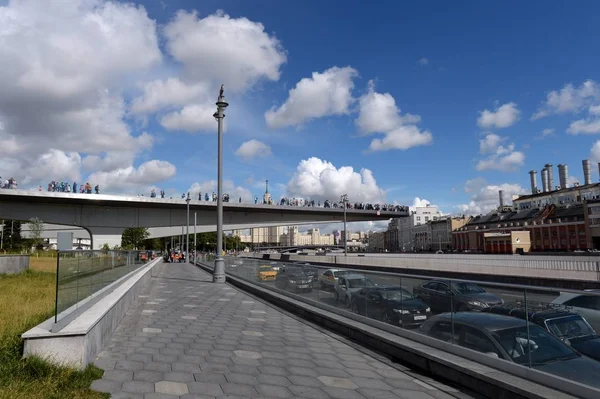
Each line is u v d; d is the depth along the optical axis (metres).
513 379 5.80
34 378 5.48
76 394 5.32
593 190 121.19
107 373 6.59
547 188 151.75
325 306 12.20
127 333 9.78
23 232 75.25
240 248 188.75
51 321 6.71
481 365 6.49
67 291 6.69
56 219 60.31
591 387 5.00
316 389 6.29
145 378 6.44
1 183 55.44
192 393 5.88
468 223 152.88
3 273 21.69
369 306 10.00
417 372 7.25
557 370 5.43
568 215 108.06
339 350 8.75
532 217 122.56
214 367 7.24
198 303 15.56
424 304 8.04
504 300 6.45
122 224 63.59
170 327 10.73
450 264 32.06
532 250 115.00
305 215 73.19
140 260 24.98
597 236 98.06
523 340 5.99
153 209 65.25
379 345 8.73
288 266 15.66
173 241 127.31
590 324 5.22
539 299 5.87
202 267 45.69
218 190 24.02
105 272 10.78
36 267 28.91
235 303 15.73
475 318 6.85
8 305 10.96
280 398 5.87
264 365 7.49
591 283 20.94
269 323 11.74
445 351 7.35
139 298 16.84
